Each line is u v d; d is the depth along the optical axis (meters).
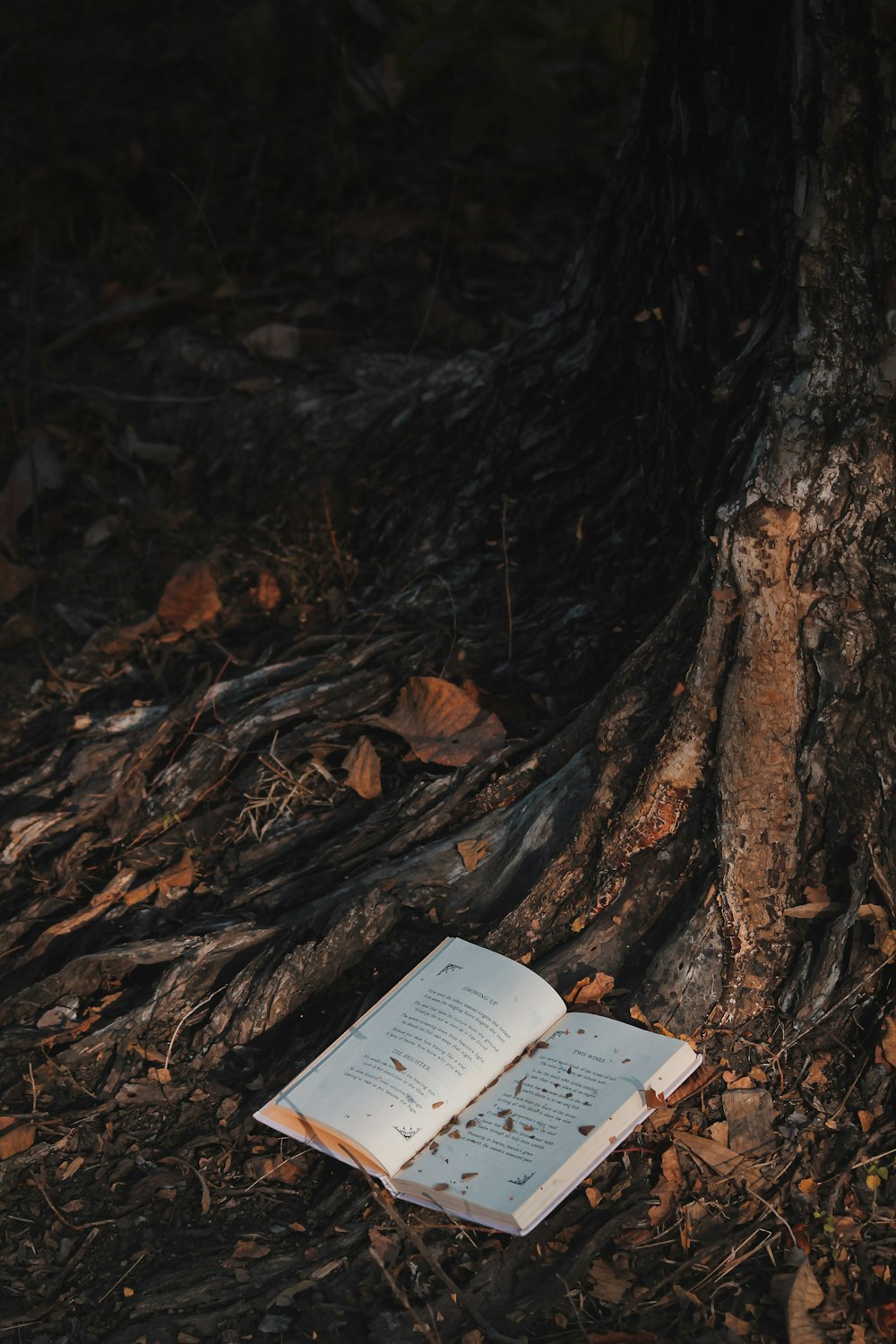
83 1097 2.06
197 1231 1.86
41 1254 1.84
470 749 2.38
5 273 4.25
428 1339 1.66
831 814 2.01
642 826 2.09
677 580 2.41
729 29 2.03
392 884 2.22
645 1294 1.73
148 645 2.92
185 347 3.75
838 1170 1.85
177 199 4.38
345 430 3.34
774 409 1.92
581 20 3.69
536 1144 1.84
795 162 1.83
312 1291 1.76
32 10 5.12
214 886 2.35
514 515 2.76
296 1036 2.12
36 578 3.18
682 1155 1.88
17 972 2.24
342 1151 1.89
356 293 3.94
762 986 2.02
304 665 2.64
